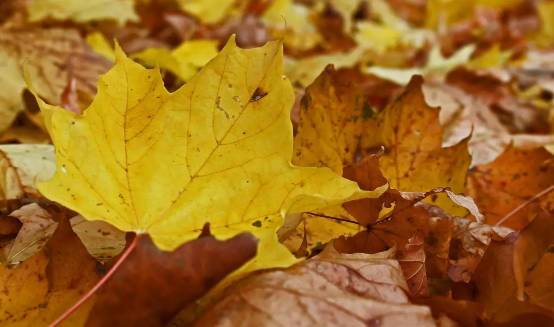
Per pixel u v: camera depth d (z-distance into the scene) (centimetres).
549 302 45
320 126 52
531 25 164
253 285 41
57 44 70
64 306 43
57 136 44
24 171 52
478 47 149
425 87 83
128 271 41
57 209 49
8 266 45
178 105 45
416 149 53
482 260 45
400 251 46
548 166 55
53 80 67
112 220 44
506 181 56
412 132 53
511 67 119
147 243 41
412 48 126
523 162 56
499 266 45
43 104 44
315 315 40
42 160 53
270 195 45
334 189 44
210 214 45
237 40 108
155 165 45
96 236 47
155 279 41
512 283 44
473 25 155
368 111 52
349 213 48
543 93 102
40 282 43
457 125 71
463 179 52
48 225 48
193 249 40
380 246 48
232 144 45
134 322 41
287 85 44
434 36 144
